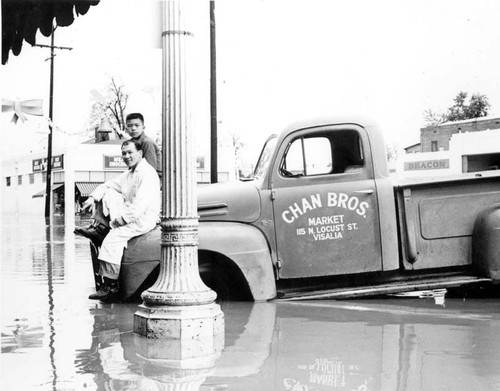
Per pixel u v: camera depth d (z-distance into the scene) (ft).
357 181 22.29
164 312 16.19
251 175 24.48
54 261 38.11
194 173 16.66
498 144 156.04
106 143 162.50
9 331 17.11
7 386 11.84
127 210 22.15
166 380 12.23
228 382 12.09
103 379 12.32
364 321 18.26
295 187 22.30
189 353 14.51
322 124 22.44
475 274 22.18
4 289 25.75
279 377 12.44
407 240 22.08
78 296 23.66
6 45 17.90
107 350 14.84
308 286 22.57
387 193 22.16
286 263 22.13
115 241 21.93
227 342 15.64
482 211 22.20
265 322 18.16
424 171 166.09
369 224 22.15
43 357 14.15
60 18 17.87
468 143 160.04
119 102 147.64
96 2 17.84
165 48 16.71
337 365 13.35
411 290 21.62
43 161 173.27
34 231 77.00
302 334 16.49
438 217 22.31
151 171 23.07
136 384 11.97
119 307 21.13
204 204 22.12
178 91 16.57
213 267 21.67
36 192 177.99
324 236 22.15
